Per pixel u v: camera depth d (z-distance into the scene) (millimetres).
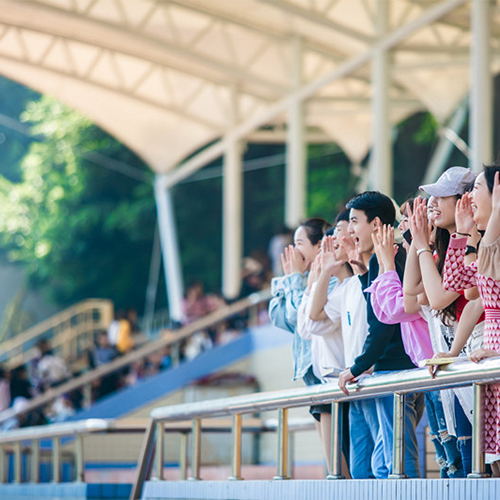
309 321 14258
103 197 93562
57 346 63531
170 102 54562
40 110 97188
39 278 93625
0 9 45656
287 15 42531
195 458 17109
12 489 25422
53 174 94375
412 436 12867
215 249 89750
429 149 38062
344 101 46625
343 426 14695
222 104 55094
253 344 38469
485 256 10695
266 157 84625
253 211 85000
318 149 73875
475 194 11016
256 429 22109
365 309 13430
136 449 36219
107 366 39688
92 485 21953
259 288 45750
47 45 50000
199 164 58344
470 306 11352
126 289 91938
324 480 12945
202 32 47750
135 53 50844
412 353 12727
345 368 13672
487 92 32500
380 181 40406
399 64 40000
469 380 10406
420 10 38125
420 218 11914
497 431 10508
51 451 32125
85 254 92562
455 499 10422
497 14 32312
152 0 45375
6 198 95750
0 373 43594
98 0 45344
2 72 52312
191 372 39219
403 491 11273
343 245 13711
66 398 40719
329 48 47406
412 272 12109
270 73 50125
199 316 46500
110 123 57062
